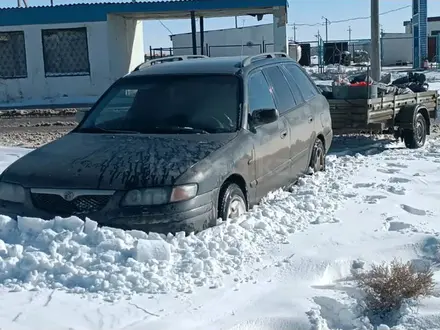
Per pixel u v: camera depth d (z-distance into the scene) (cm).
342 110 1135
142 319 438
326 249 577
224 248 552
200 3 2353
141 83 740
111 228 545
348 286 513
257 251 562
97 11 2392
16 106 2355
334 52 4441
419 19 3969
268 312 457
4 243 533
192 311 452
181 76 730
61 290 479
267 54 834
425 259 573
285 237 603
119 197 557
